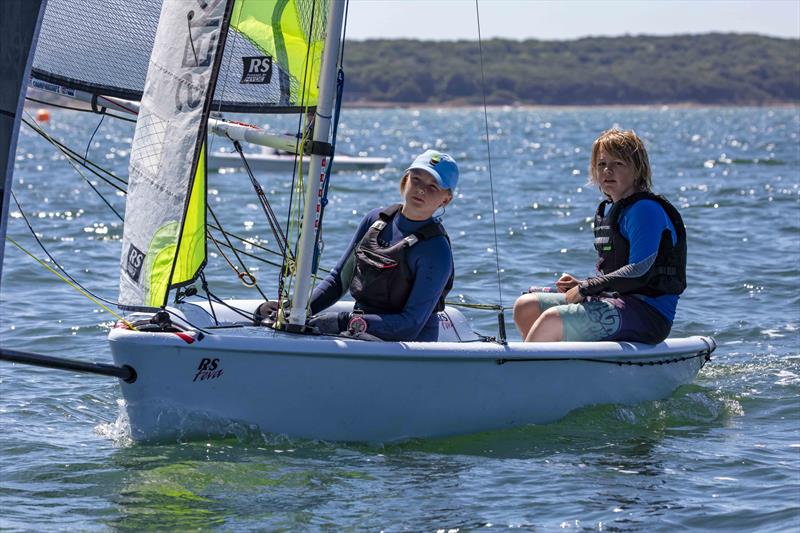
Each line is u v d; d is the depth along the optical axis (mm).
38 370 19875
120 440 15438
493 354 15461
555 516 12828
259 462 14312
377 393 15070
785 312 25953
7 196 13398
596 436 16172
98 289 28062
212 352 14156
